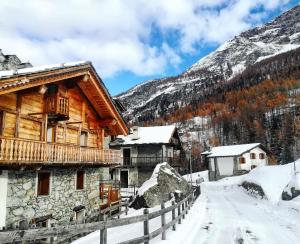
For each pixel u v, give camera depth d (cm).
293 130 8469
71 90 1673
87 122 1850
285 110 11419
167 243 950
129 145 4225
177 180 2597
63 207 1505
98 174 1944
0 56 1773
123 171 4244
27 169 1226
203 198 2703
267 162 6159
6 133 1188
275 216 1617
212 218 1520
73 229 590
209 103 17962
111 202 1858
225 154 5794
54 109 1417
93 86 1672
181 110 18962
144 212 907
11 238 473
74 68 1383
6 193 1136
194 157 8988
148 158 4172
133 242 764
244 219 1495
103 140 1997
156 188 2244
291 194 2052
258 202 2392
